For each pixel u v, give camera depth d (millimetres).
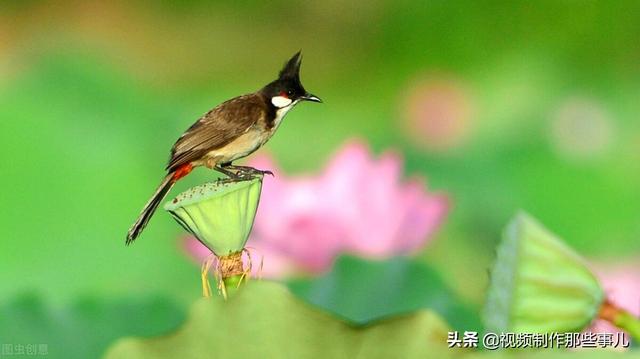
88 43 12953
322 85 12430
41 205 7094
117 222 7102
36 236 6973
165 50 12984
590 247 7465
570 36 11336
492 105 9883
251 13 13062
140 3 13109
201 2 13164
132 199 7246
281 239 3885
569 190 7855
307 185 3961
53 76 7895
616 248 7426
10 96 7551
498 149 8336
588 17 11352
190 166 4562
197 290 6656
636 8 11508
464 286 6680
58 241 6938
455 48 11898
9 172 7160
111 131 7504
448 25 12000
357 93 12109
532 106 9766
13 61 12570
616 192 7836
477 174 7883
